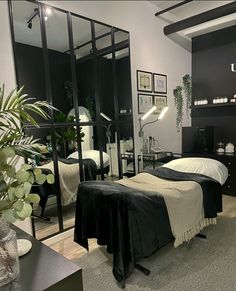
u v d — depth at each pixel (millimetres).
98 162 3002
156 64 3777
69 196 2701
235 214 2988
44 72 2457
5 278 918
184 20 3607
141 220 1725
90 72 2881
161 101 3887
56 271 978
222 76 4055
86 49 2826
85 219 1996
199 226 2219
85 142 2855
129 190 1861
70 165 2703
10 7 2170
